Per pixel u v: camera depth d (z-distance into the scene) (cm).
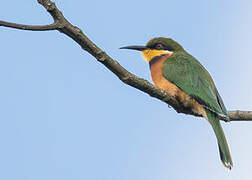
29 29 669
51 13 688
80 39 725
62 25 694
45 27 682
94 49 743
